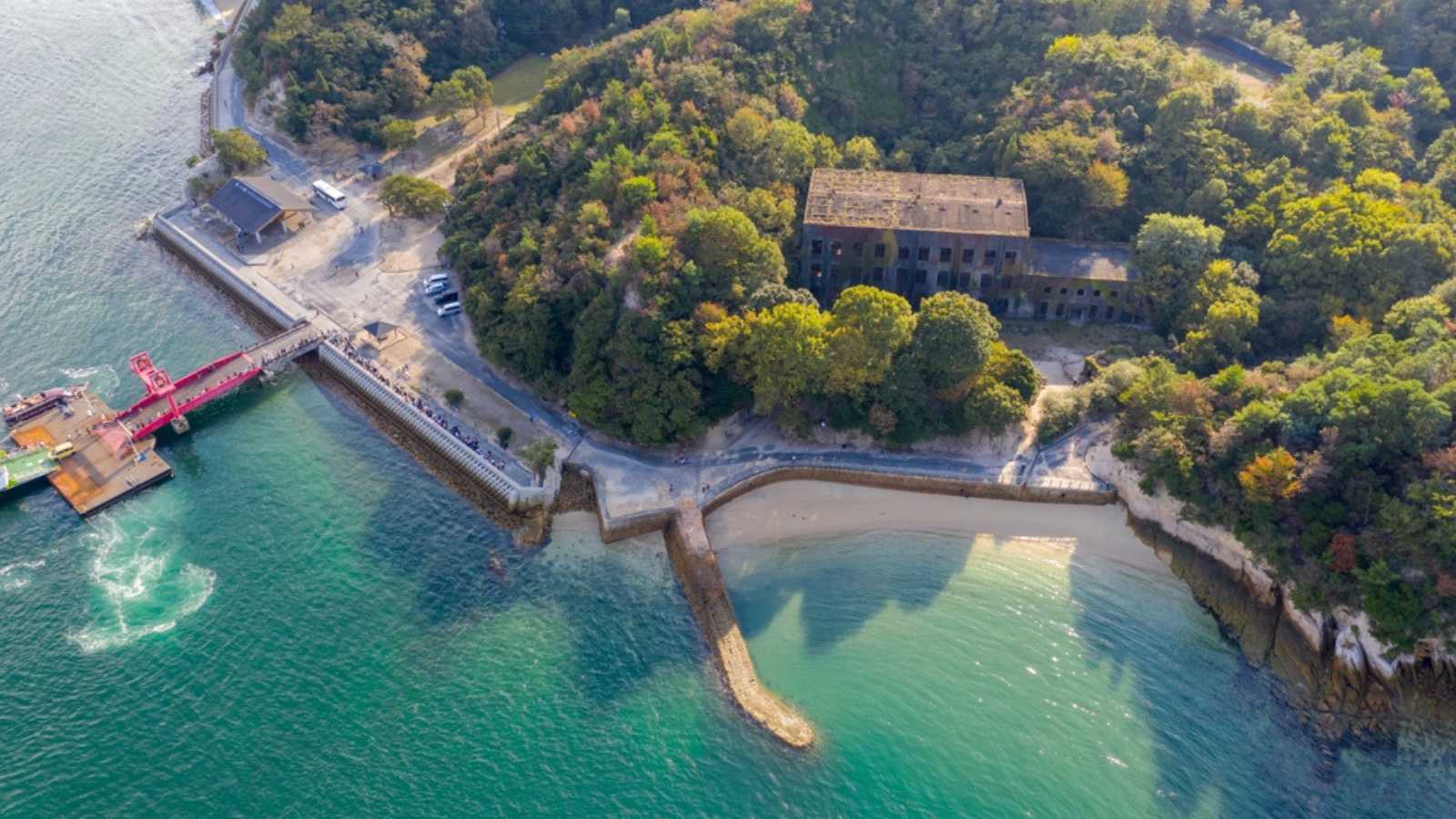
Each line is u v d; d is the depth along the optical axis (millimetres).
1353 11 188750
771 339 127000
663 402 129000
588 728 106125
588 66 180875
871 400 131500
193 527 127188
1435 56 180250
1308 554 110812
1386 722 105812
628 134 161000
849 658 113250
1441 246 136875
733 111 165125
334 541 125812
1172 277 147500
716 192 153625
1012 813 99375
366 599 118625
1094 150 160375
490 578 121625
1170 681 110938
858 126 178125
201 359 154875
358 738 104062
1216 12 196000
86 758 101438
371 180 191000
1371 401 110938
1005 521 128500
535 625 116562
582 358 134125
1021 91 173375
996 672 112000
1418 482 106500
